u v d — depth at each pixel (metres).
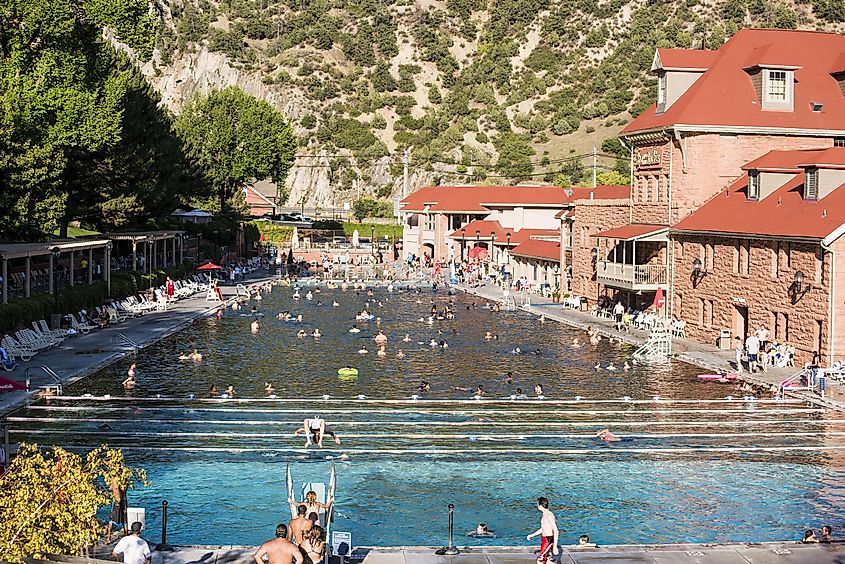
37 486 26.98
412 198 170.12
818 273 63.41
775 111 83.38
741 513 37.78
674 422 51.41
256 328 85.06
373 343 79.00
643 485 41.12
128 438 46.94
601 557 32.03
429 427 50.28
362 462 43.84
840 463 44.28
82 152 87.69
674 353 72.62
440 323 92.12
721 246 75.81
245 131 187.50
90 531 27.78
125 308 92.00
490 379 63.44
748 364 66.69
